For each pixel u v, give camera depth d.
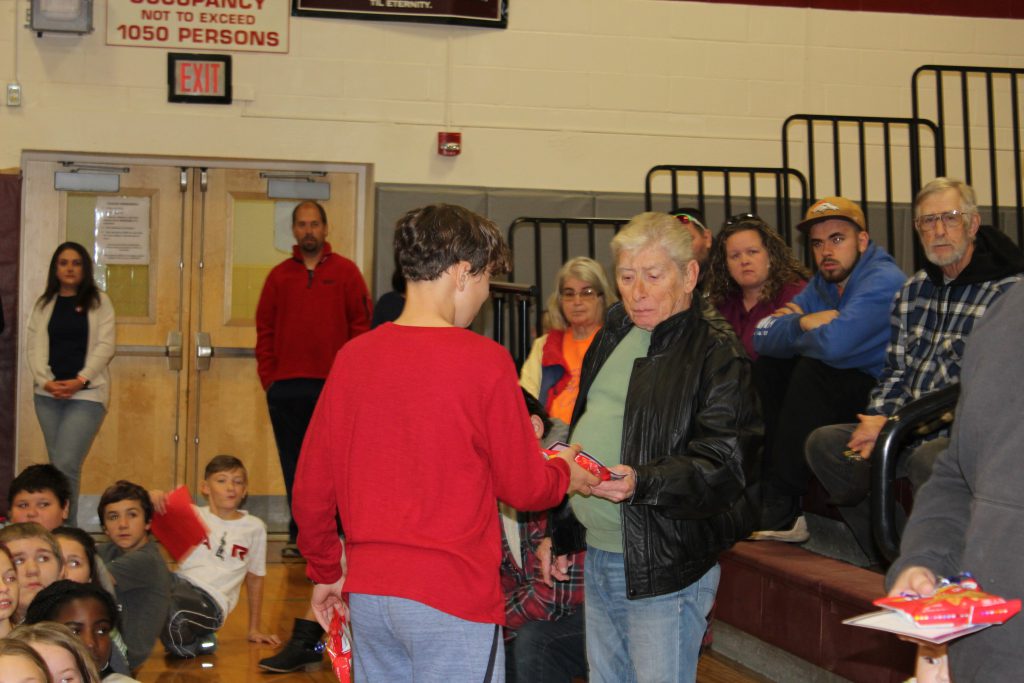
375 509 1.86
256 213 6.66
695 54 6.69
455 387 1.86
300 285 6.00
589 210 6.59
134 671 3.86
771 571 3.71
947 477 1.72
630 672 2.44
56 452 5.78
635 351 2.45
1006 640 1.47
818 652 3.44
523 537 2.93
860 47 6.80
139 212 6.55
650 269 2.31
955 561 1.67
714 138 6.71
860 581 3.40
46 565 2.88
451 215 1.98
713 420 2.25
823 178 6.79
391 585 1.81
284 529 6.70
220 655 4.20
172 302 6.61
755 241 4.49
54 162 6.44
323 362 5.98
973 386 1.58
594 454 2.41
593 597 2.47
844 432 3.49
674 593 2.31
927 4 6.84
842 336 3.78
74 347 5.80
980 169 6.90
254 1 6.36
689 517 2.22
